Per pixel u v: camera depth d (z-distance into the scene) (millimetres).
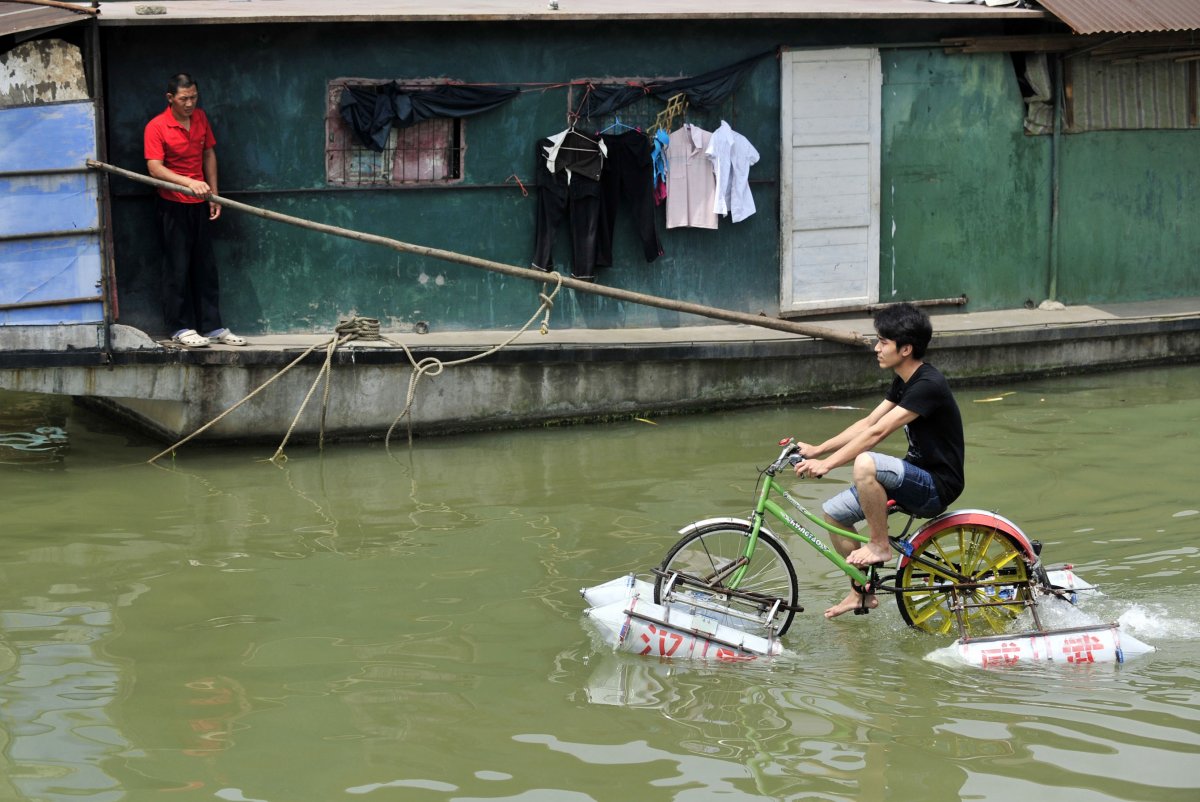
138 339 10016
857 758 5391
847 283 12820
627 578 6812
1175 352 13234
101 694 6012
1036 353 12555
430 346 10711
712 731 5648
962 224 13188
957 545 7547
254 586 7395
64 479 9469
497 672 6266
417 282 11484
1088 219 13703
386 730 5668
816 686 6098
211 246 10523
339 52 10969
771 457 10078
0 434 10773
